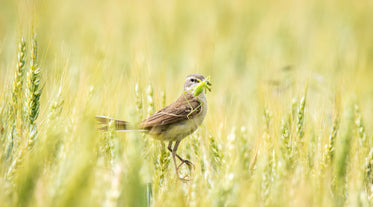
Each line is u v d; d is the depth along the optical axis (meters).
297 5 33.72
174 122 10.58
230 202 6.84
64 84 8.92
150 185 8.23
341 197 8.20
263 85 12.72
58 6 29.92
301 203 6.80
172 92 15.03
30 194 6.73
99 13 28.19
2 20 25.02
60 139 7.77
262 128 10.07
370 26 31.92
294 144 9.00
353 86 10.92
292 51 25.61
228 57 22.64
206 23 28.64
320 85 14.27
